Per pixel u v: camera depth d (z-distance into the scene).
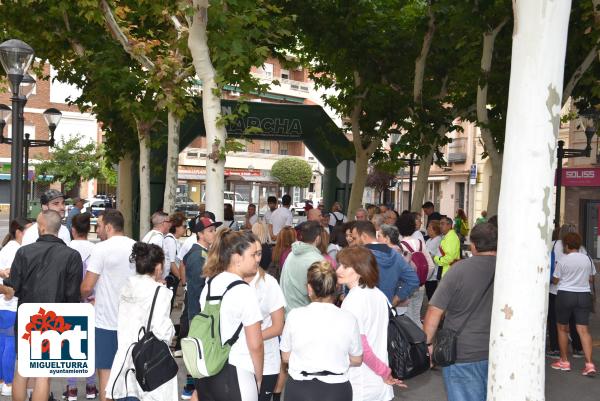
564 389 7.88
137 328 5.05
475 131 38.16
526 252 4.25
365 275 4.71
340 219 15.07
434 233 11.17
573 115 21.39
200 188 57.91
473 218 38.19
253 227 7.33
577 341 9.59
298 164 57.91
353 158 19.80
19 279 5.88
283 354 4.31
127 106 13.08
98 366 6.05
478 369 4.66
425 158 16.42
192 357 4.11
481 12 12.82
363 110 18.14
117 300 6.06
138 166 17.70
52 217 6.00
